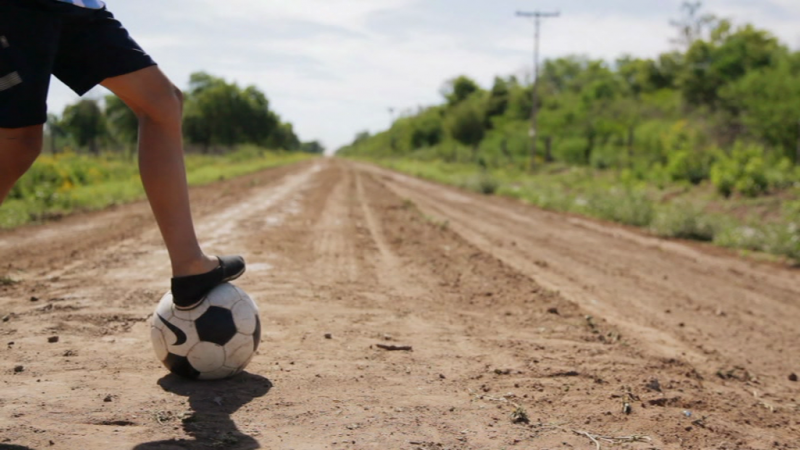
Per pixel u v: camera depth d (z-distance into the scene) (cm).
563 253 1027
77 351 368
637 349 477
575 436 283
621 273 876
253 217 1274
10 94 222
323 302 559
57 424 251
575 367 402
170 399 289
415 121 9806
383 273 744
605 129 4428
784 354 525
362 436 261
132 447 233
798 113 2633
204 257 290
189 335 304
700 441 293
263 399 298
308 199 1788
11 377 314
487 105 7181
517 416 298
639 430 298
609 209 1738
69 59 245
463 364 393
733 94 3108
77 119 5150
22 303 502
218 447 239
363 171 4356
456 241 1073
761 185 1856
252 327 318
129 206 1511
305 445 248
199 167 3784
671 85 5662
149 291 561
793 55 3084
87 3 235
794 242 1159
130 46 250
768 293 816
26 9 219
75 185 1894
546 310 592
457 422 288
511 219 1565
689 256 1116
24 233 988
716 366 458
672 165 2428
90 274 646
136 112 264
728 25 4553
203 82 10094
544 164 4278
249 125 8950
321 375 344
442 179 3447
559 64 9438
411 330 479
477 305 600
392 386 335
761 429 326
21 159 237
